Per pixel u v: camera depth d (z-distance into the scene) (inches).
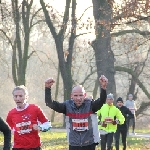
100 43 1228.5
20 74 1657.2
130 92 2025.1
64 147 847.7
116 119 613.3
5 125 309.3
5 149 308.3
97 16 1193.4
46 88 356.8
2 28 1628.9
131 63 1839.3
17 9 1509.6
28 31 1642.5
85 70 2461.9
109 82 1239.5
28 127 349.1
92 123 358.9
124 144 679.1
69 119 361.1
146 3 770.2
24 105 352.5
